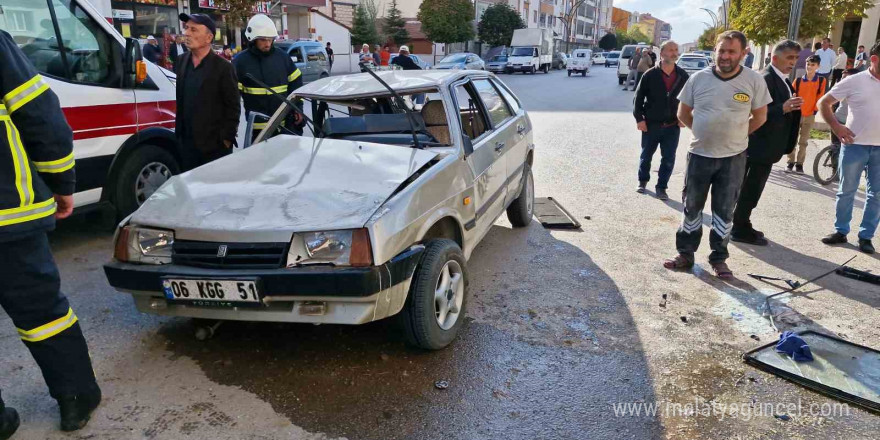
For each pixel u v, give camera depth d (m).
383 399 3.02
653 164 9.34
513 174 5.24
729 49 4.41
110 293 4.23
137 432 2.74
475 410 2.96
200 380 3.17
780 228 6.15
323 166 3.63
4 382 3.12
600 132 12.55
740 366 3.42
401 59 14.99
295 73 6.17
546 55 42.44
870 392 3.10
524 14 70.56
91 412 2.82
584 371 3.34
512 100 5.82
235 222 3.06
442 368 3.33
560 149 10.52
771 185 8.03
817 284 4.66
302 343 3.57
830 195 7.53
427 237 3.75
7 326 3.72
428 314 3.28
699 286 4.60
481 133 4.71
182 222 3.14
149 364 3.31
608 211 6.69
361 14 38.75
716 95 4.54
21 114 2.36
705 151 4.66
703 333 3.82
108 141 5.02
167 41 17.67
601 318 4.01
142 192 5.46
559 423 2.88
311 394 3.05
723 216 4.75
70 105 4.71
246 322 3.83
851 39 24.14
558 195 7.38
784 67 5.18
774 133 5.22
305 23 34.47
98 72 5.04
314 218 3.03
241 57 5.87
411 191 3.29
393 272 3.01
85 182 4.89
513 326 3.87
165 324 3.78
